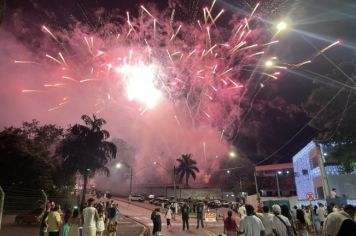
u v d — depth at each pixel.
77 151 36.09
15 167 38.09
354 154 29.77
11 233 19.75
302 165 47.00
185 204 25.36
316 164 38.69
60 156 39.84
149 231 24.20
